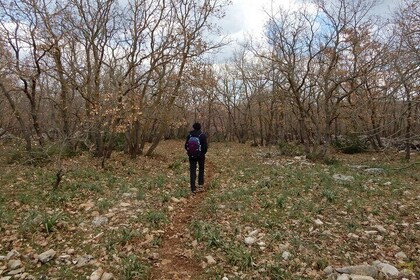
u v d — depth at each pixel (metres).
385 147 6.61
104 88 15.20
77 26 14.46
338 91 19.23
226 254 5.91
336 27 17.19
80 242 6.36
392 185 11.07
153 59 16.00
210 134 41.72
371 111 11.77
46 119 19.94
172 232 7.11
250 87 35.69
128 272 5.21
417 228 6.99
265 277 5.19
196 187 10.96
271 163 16.94
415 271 5.35
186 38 15.82
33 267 5.43
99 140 15.72
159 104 17.84
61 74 14.92
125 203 8.59
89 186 9.88
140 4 16.39
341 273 5.27
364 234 6.70
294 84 18.50
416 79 5.86
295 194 9.48
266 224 7.17
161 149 25.95
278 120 32.19
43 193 9.14
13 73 13.69
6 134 19.50
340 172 13.71
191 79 17.31
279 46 19.14
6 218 7.15
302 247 6.11
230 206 8.49
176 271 5.47
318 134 18.88
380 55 12.79
